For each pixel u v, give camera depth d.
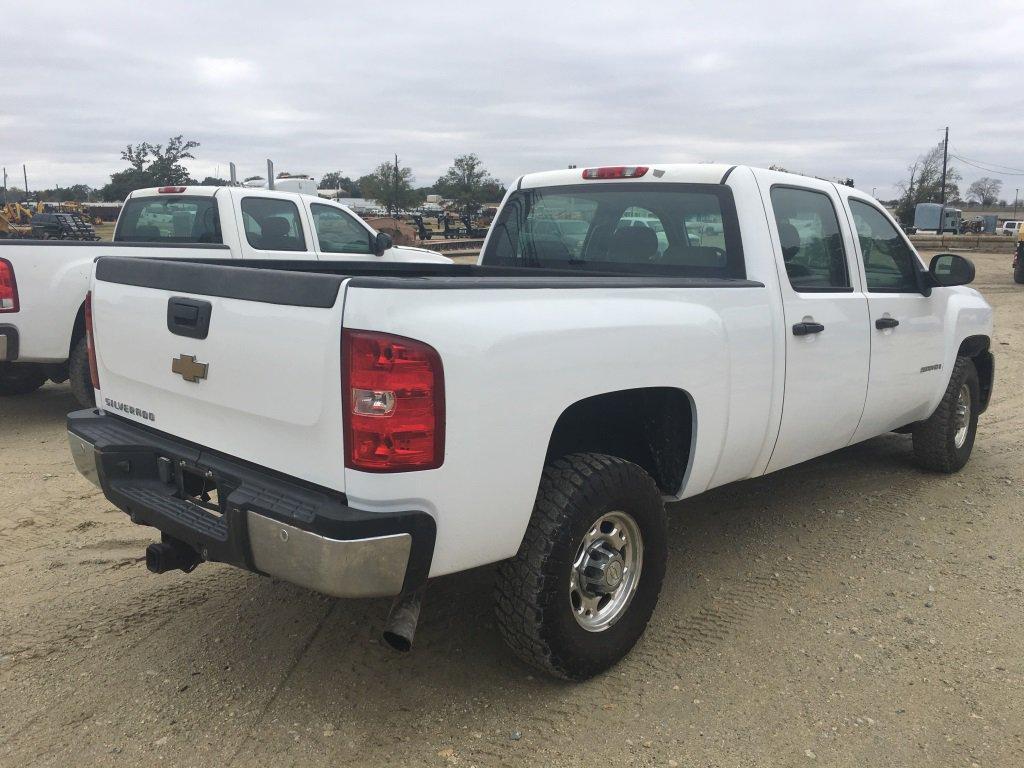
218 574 3.95
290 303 2.49
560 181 4.51
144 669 3.11
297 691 2.99
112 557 4.12
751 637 3.45
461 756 2.65
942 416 5.36
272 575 2.56
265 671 3.11
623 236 4.26
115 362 3.26
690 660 3.26
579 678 3.02
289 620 3.50
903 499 5.15
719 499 5.11
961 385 5.40
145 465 3.10
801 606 3.74
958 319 5.23
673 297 3.23
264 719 2.82
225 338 2.71
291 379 2.51
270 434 2.63
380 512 2.40
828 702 3.00
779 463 3.97
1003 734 2.85
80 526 4.50
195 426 2.93
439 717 2.85
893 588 3.94
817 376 3.96
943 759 2.71
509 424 2.60
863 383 4.34
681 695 3.02
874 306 4.36
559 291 2.83
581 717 2.88
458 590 3.79
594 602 3.07
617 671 3.17
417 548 2.46
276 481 2.63
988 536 4.59
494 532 2.65
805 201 4.10
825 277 4.14
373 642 3.33
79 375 6.47
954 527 4.71
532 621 2.81
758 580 3.99
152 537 4.38
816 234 4.12
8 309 6.02
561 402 2.75
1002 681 3.17
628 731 2.80
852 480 5.51
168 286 2.95
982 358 5.90
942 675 3.20
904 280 4.81
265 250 7.77
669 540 4.47
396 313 2.36
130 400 3.25
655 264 4.11
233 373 2.70
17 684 3.00
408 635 2.56
